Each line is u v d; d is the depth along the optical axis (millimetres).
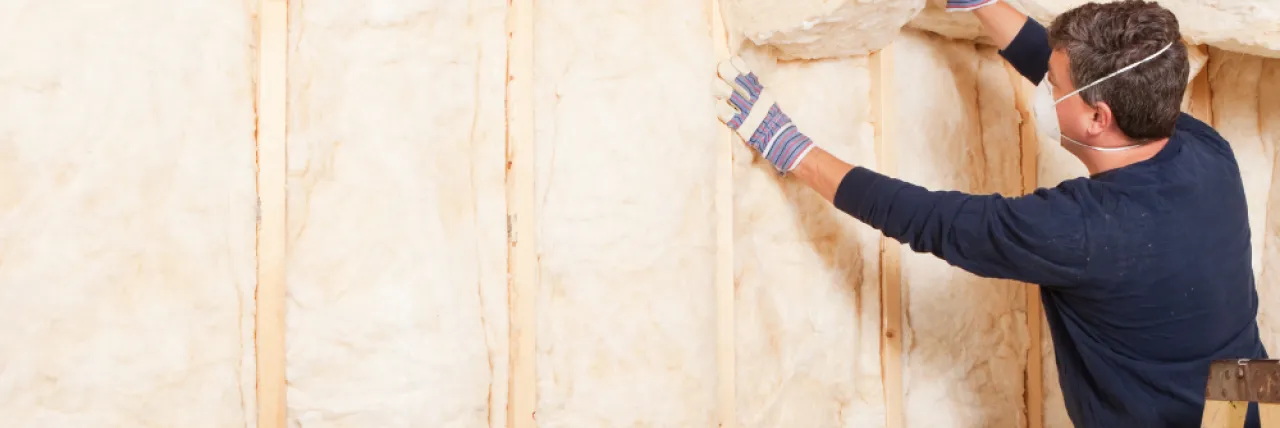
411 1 1674
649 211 1824
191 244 1472
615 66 1835
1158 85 1486
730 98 1908
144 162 1439
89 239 1391
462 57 1732
